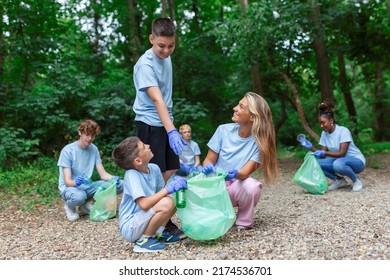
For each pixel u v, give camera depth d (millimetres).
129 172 3361
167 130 3549
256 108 3738
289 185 6957
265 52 9805
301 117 10633
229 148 3904
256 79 12141
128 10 13828
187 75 13242
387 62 14031
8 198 6457
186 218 3375
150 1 14664
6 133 8922
